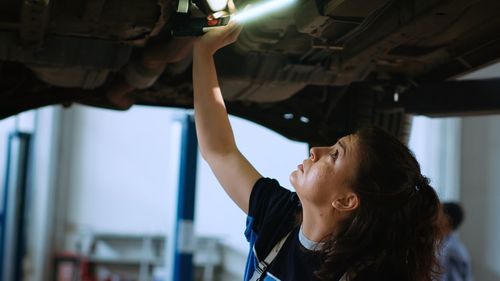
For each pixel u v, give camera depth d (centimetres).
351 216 121
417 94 206
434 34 152
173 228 413
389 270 118
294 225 128
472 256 677
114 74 209
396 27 148
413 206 120
